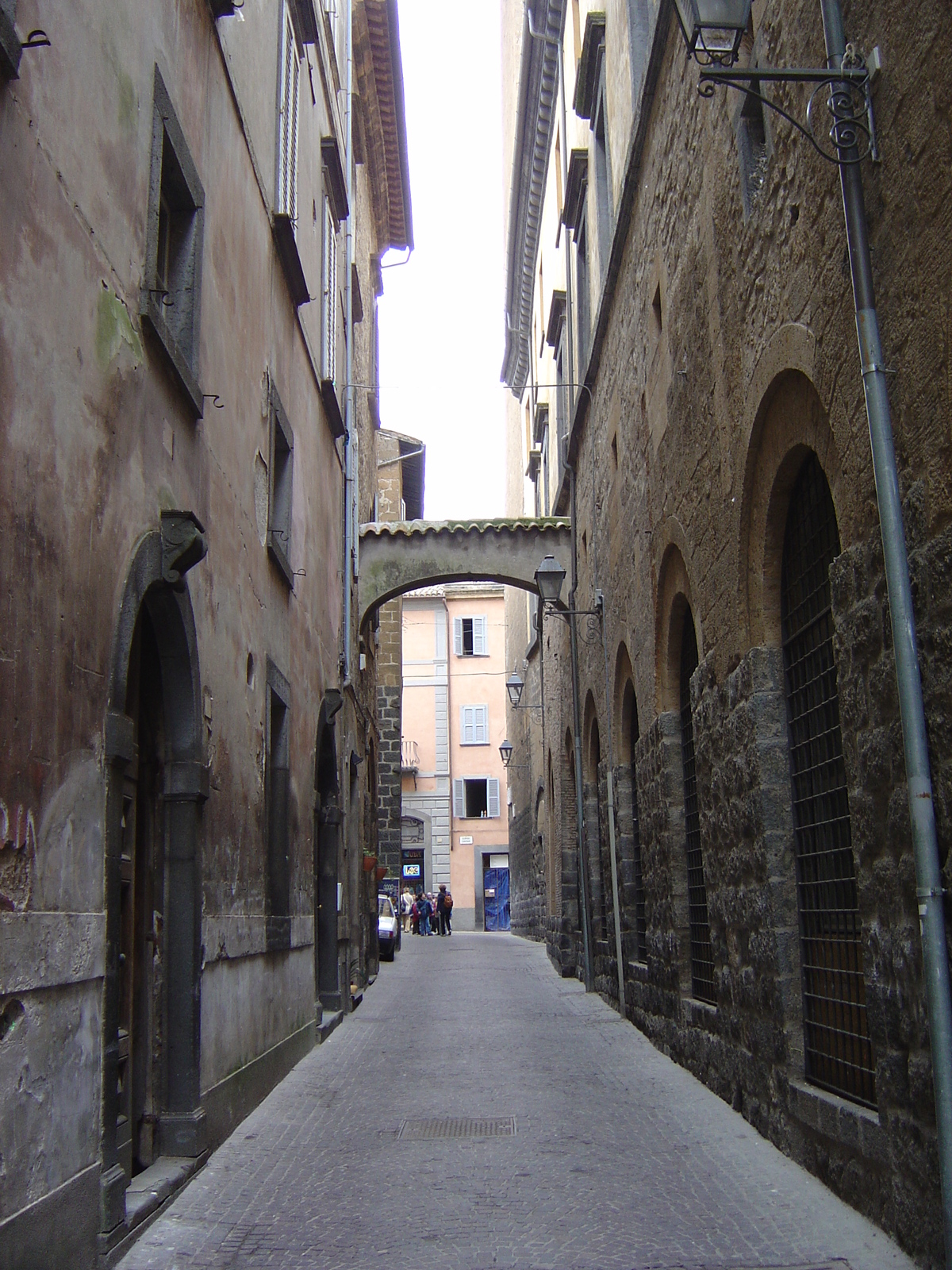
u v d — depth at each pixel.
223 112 8.46
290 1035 10.57
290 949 10.79
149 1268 5.16
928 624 4.77
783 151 6.74
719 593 8.72
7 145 4.33
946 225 4.54
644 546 12.33
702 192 9.06
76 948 4.80
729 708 8.39
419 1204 6.18
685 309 9.85
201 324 7.55
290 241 10.78
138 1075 6.61
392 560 20.86
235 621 8.57
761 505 7.69
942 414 4.61
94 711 5.18
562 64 20.06
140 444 6.04
